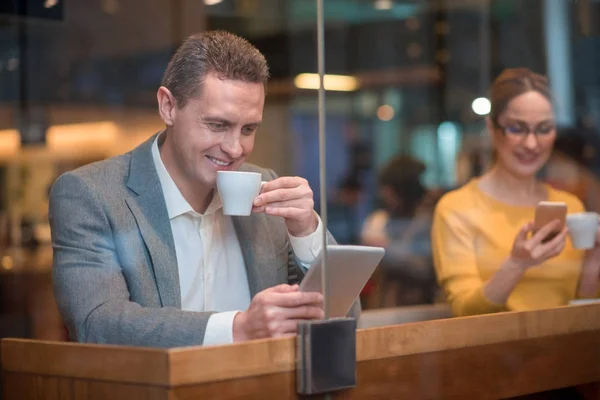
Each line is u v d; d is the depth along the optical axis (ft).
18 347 3.99
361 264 4.46
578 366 5.22
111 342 4.46
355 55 20.53
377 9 20.51
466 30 18.65
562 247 6.37
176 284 5.05
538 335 4.96
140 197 5.11
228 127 4.97
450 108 19.38
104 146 20.06
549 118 7.47
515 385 4.80
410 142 20.16
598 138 8.18
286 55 18.83
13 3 10.71
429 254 7.68
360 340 4.02
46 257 13.01
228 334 4.21
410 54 20.88
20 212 18.79
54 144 20.17
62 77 19.77
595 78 10.50
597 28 10.75
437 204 7.77
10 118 20.02
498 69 13.57
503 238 6.72
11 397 4.01
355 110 20.72
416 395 4.27
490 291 6.22
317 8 5.54
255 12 18.53
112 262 4.88
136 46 19.42
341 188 15.49
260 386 3.69
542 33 11.53
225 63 4.97
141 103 19.89
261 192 5.09
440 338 4.41
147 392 3.45
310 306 4.16
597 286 6.28
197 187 5.11
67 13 17.87
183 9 18.61
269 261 5.23
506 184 7.18
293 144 11.65
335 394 3.93
